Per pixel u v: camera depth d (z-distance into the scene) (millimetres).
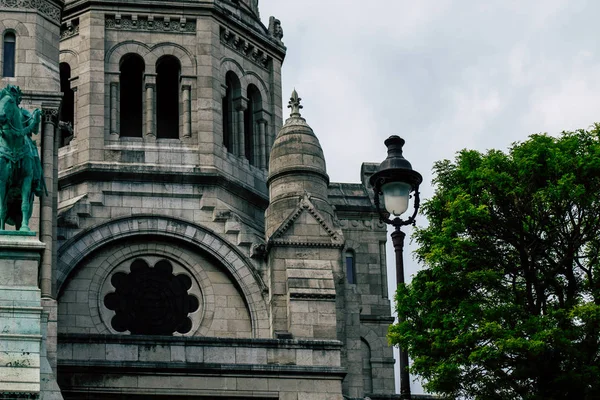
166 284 64500
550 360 54656
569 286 56844
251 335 63781
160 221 65000
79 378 57438
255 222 67875
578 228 56750
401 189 45281
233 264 64688
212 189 66312
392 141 46188
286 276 62156
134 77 68812
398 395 66688
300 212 63281
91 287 63469
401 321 56844
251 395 58844
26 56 58312
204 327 63906
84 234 63969
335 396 59438
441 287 56250
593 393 54031
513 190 56906
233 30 70062
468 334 54656
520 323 55094
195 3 68875
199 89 68000
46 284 55375
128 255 64500
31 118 48719
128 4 68375
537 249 57188
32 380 44438
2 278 45719
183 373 58500
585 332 54500
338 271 62656
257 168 69812
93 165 65562
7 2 59000
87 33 67812
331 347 60219
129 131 68062
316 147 65312
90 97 66875
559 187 56219
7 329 44938
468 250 56906
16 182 47875
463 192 57469
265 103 71125
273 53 72125
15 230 47406
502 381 55156
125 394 57812
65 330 62469
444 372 54656
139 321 63750
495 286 56875
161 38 68375
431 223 58938
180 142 67125
